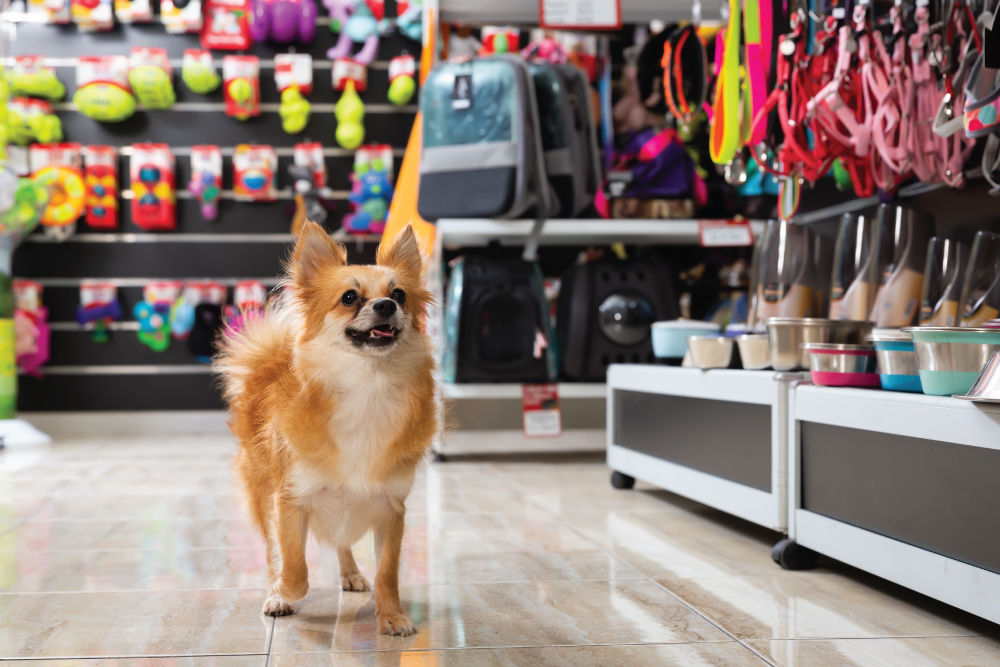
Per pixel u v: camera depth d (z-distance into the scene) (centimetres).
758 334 261
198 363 621
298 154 611
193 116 619
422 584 212
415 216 468
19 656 160
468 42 503
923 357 184
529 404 443
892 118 243
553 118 441
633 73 480
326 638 172
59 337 614
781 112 261
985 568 162
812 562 227
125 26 616
